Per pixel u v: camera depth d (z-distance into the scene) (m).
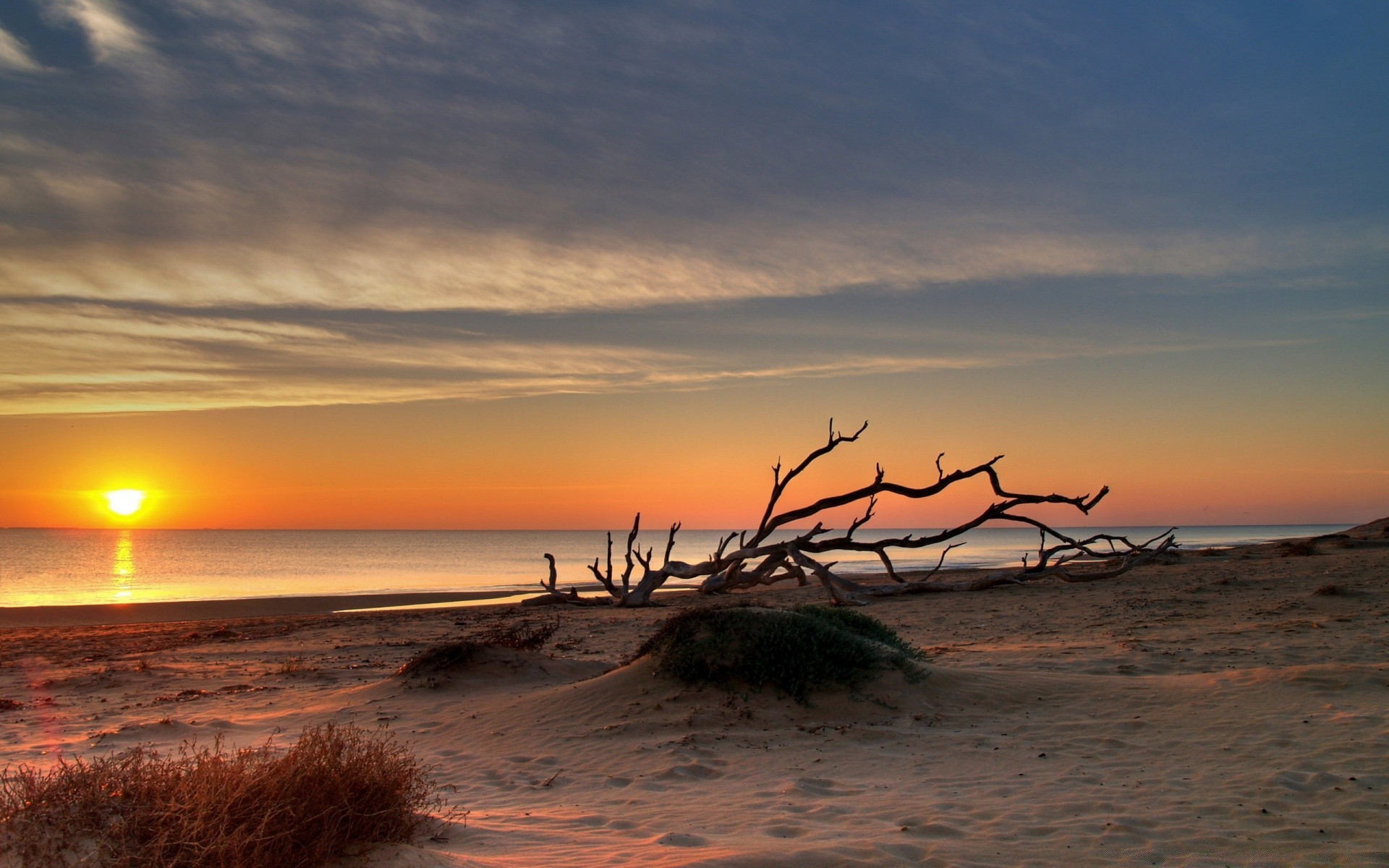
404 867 4.51
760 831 5.70
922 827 5.70
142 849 4.04
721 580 31.27
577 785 7.45
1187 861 4.95
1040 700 9.73
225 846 4.09
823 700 9.67
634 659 11.52
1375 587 19.30
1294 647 12.22
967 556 68.19
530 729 9.59
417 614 27.41
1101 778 6.86
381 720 10.88
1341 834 5.30
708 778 7.45
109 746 9.36
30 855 3.88
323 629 23.22
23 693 13.68
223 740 9.65
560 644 18.67
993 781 6.92
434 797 7.03
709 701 9.73
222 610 30.77
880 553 29.73
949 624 19.14
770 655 10.09
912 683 10.07
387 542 152.62
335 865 4.51
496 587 42.84
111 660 17.61
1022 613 20.56
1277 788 6.29
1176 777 6.76
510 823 6.07
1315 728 7.75
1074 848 5.21
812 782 7.09
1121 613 19.03
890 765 7.57
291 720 10.95
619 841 5.51
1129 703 9.27
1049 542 112.56
